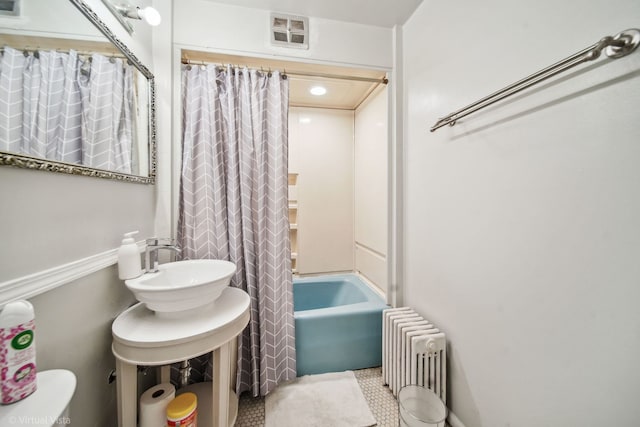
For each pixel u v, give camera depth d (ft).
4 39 1.71
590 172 2.14
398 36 5.22
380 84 5.84
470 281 3.52
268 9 4.73
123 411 2.74
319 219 7.98
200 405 3.74
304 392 4.54
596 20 2.08
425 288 4.63
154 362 2.59
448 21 3.90
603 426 2.08
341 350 5.09
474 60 3.38
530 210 2.65
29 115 1.92
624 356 1.95
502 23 2.95
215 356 3.06
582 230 2.20
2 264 1.76
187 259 4.38
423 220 4.67
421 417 3.58
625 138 1.92
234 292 3.99
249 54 4.68
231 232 4.55
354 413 4.10
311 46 4.96
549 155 2.46
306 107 7.78
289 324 4.81
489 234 3.19
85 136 2.57
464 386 3.62
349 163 8.10
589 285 2.16
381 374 5.06
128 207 3.43
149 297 2.77
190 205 4.38
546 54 2.47
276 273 4.78
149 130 3.97
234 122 4.60
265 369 4.45
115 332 2.73
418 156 4.80
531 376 2.66
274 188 4.83
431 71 4.35
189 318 3.08
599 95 2.07
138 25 3.69
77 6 2.38
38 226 2.03
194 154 4.42
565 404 2.35
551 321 2.47
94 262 2.68
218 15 4.54
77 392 2.46
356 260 8.04
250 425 3.94
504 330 2.98
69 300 2.37
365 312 5.17
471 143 3.48
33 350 1.72
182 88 4.47
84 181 2.57
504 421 2.98
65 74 2.29
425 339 3.74
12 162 1.74
